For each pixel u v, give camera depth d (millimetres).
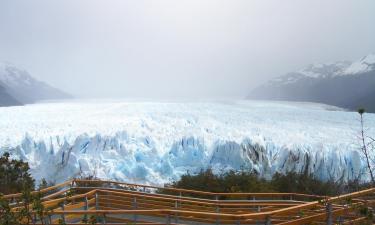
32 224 6820
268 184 16281
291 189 16047
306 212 9008
